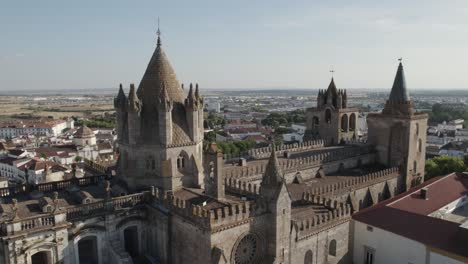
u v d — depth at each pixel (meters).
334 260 75.25
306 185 95.94
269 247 60.94
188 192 69.06
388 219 75.75
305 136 142.88
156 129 69.94
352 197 94.06
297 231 64.50
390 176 110.56
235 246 56.81
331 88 134.12
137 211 66.50
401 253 71.12
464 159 152.88
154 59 73.81
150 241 68.00
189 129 72.50
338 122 132.25
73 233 59.34
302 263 67.06
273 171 60.03
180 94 74.94
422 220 72.50
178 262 61.72
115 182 75.06
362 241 78.00
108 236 63.16
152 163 70.75
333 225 73.06
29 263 55.12
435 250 65.19
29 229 54.69
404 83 116.56
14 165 191.75
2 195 67.94
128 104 68.69
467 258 60.75
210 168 66.31
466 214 88.56
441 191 93.88
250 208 57.91
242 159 96.44
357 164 118.75
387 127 119.06
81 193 65.31
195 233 56.72
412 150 116.88
